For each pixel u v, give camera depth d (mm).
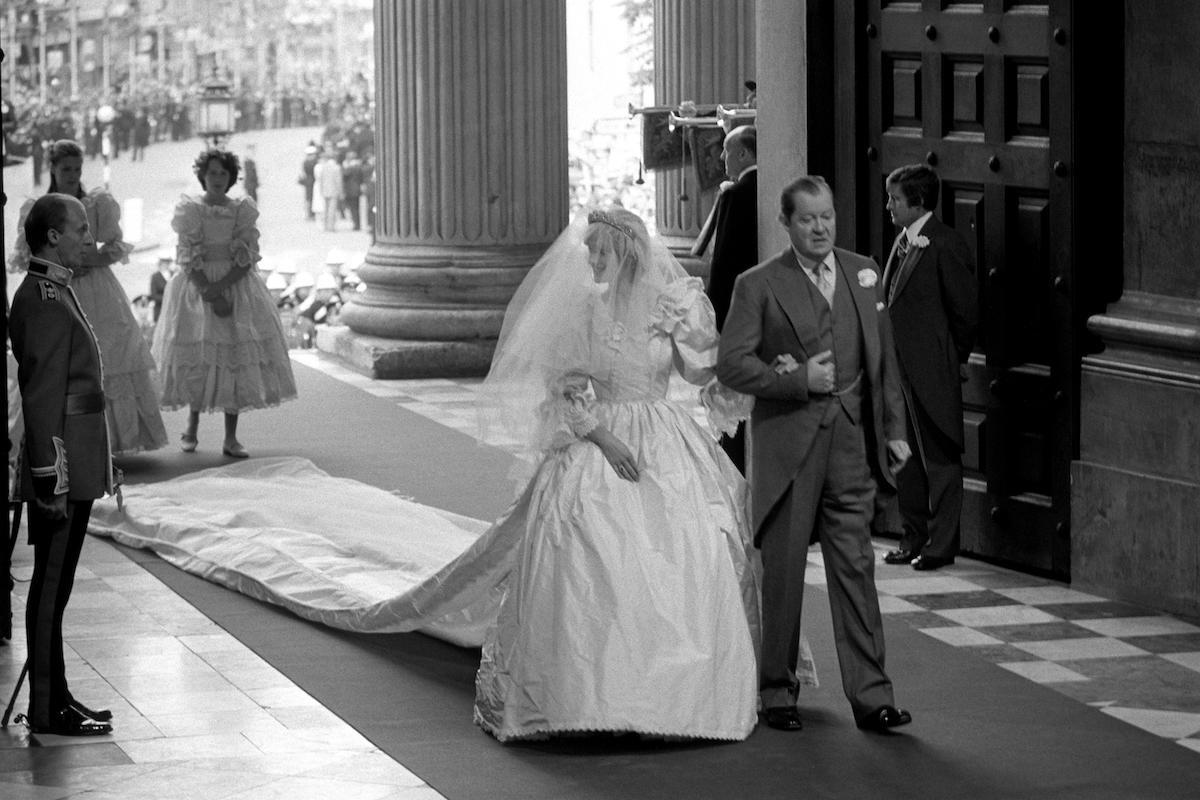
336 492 12891
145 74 45688
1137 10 10266
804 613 10133
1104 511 10438
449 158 19438
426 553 11094
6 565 9586
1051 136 10727
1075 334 10664
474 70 19422
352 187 43844
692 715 7605
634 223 8133
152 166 45438
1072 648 9359
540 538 7875
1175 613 10047
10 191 44469
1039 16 10766
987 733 7859
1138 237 10414
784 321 7918
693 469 8062
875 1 11836
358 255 37562
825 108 12070
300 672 8961
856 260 8070
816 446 7875
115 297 14469
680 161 15367
